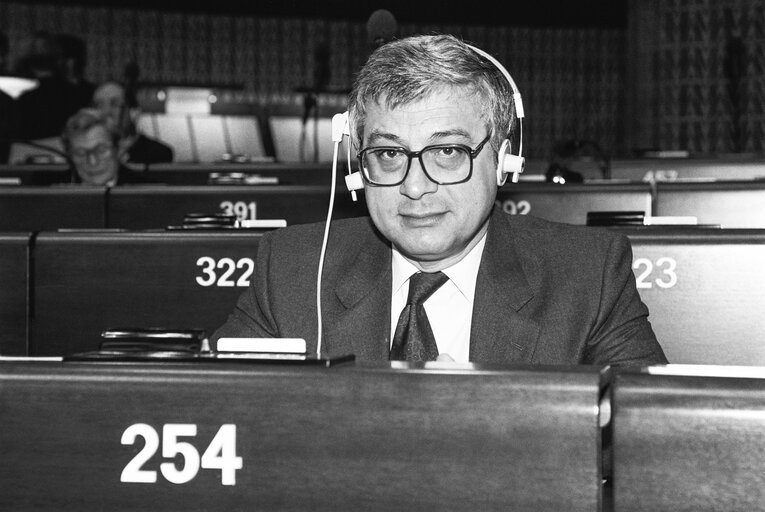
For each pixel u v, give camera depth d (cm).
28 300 199
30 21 1288
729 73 1164
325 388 75
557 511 72
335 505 75
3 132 956
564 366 76
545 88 1373
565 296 139
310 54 1366
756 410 69
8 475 78
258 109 1173
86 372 78
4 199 332
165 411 77
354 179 133
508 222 147
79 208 330
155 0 1322
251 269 198
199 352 88
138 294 199
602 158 524
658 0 1251
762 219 309
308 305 144
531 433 72
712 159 515
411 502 74
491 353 134
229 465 76
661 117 1255
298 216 323
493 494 73
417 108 123
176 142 1159
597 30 1366
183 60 1342
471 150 125
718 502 70
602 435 76
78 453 77
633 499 71
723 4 1217
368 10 1355
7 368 78
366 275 142
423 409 73
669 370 74
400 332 136
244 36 1355
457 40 128
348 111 130
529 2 1343
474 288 139
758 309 180
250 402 76
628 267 145
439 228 127
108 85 636
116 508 77
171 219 328
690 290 182
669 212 316
